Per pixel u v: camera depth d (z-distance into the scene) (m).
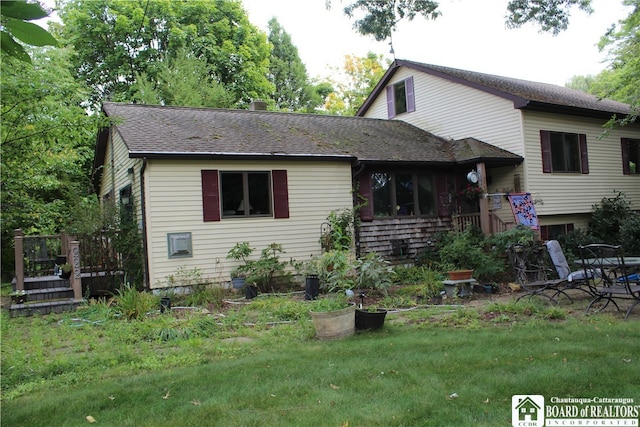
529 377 4.41
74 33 24.03
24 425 4.01
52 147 8.27
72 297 10.38
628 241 13.83
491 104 14.94
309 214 12.39
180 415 3.99
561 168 15.33
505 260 12.53
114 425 3.87
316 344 6.34
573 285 8.58
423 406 3.87
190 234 10.90
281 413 3.90
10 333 7.71
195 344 6.56
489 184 15.19
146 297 9.29
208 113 14.47
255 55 28.28
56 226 15.31
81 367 5.62
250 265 11.09
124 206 12.12
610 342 5.49
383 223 13.49
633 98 14.84
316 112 36.47
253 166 11.73
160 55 25.11
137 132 11.49
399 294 10.35
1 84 6.90
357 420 3.67
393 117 18.59
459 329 6.84
